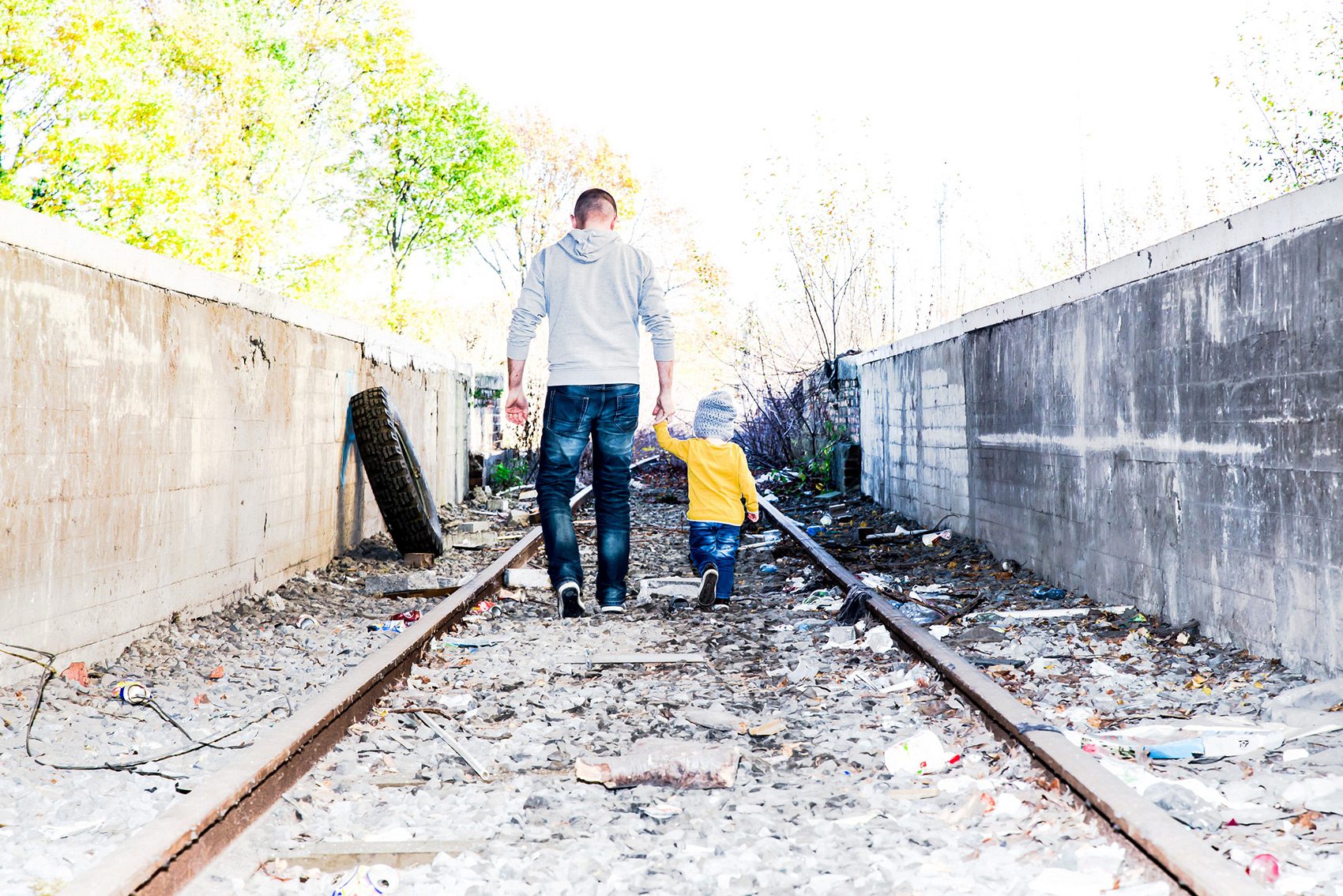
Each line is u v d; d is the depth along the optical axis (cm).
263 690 492
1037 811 315
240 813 308
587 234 696
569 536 704
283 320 828
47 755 379
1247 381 503
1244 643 513
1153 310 600
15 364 460
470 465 1855
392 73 2798
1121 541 652
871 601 655
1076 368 718
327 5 2750
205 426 671
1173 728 393
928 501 1170
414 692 487
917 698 466
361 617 721
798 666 539
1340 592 434
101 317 536
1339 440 432
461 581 859
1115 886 258
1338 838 279
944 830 305
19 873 271
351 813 330
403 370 1280
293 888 273
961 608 679
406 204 3231
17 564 462
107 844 293
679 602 764
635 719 446
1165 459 590
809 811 327
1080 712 422
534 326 707
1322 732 377
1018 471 849
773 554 1034
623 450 713
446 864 284
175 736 412
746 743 410
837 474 1723
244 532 744
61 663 496
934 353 1131
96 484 529
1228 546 527
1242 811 307
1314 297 448
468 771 378
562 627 665
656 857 289
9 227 448
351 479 1057
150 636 587
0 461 449
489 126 3247
